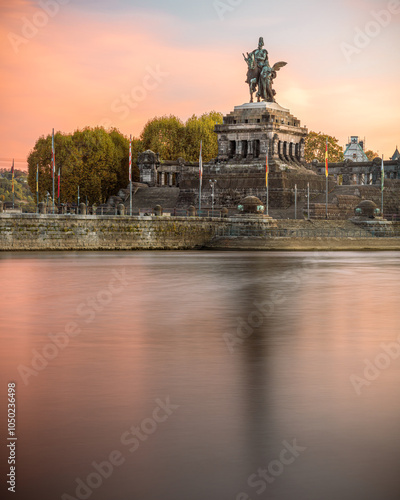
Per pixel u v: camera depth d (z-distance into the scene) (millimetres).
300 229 135500
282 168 173375
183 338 30188
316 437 16047
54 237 110875
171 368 23688
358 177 199500
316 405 18766
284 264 85000
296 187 163875
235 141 181750
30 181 190625
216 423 17094
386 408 18469
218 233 133125
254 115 179500
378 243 138875
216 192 168625
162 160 191625
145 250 121312
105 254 104875
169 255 105938
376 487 13383
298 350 27234
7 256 95750
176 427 16750
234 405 18766
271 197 163625
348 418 17531
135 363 24516
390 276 66312
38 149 189625
